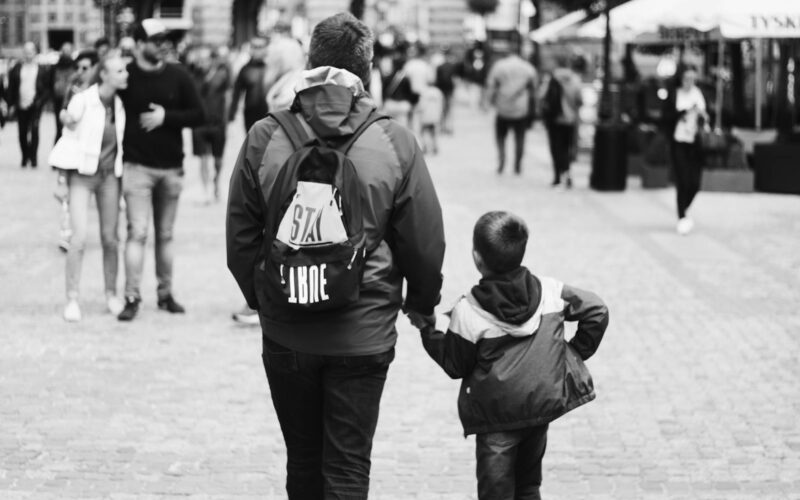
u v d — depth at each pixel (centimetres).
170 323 1473
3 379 1216
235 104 2459
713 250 2059
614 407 1148
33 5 6950
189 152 4016
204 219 2345
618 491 923
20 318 1484
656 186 3050
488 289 714
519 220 720
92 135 1423
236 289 1681
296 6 8219
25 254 1936
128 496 899
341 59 682
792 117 3212
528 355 713
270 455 998
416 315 712
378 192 659
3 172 3231
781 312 1570
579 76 3928
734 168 2962
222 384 1209
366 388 675
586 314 729
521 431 721
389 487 927
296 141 668
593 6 4459
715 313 1561
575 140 3944
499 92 3347
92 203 2558
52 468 960
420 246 672
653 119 3447
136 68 1419
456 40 11012
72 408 1123
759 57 3212
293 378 679
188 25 8350
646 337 1428
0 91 3406
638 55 4919
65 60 2941
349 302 646
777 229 2317
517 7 7519
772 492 924
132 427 1070
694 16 2708
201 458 990
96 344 1364
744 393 1198
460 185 3081
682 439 1054
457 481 942
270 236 651
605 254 2000
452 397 1177
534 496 753
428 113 4003
